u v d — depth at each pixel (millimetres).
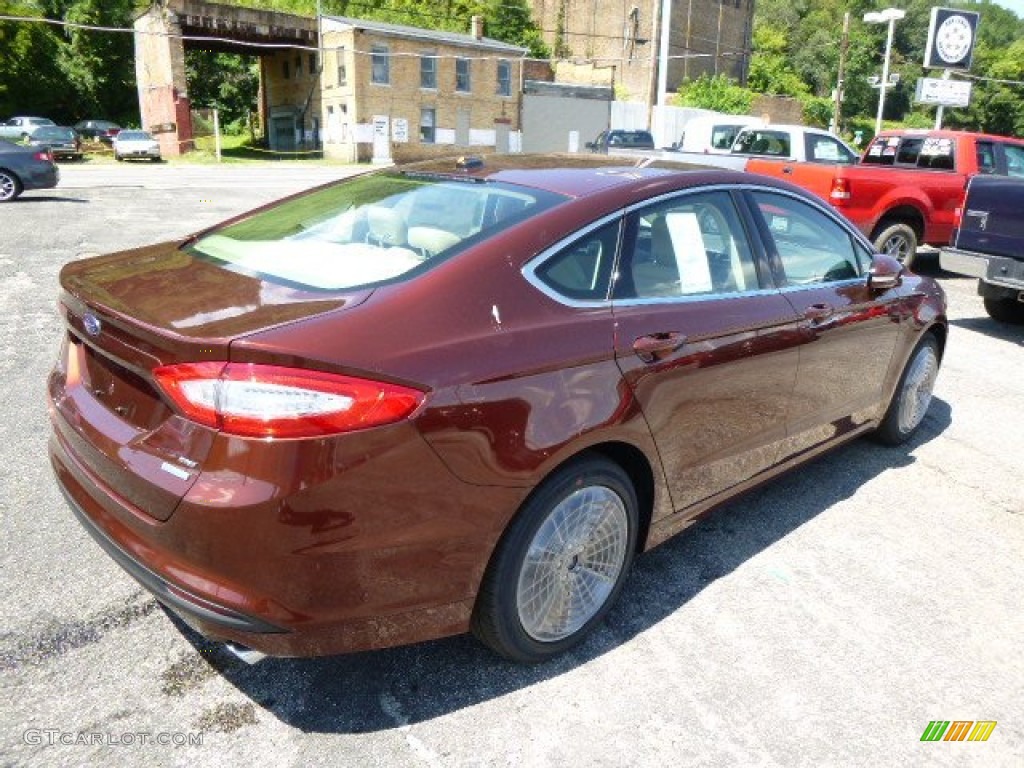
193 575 2102
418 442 2143
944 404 5648
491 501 2318
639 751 2371
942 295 4750
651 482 2918
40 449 4094
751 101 58594
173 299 2357
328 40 41969
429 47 42188
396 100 41781
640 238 2902
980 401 5734
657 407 2799
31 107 55688
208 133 54312
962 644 2963
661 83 24984
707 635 2934
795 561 3475
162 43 42531
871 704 2625
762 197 3533
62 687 2494
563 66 66500
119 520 2268
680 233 3076
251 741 2330
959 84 33469
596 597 2834
